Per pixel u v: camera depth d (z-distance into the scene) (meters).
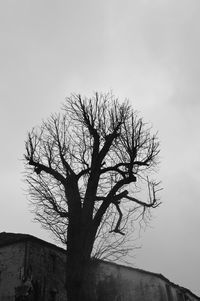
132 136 20.44
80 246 18.05
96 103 22.12
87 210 18.97
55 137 21.98
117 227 21.03
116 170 20.17
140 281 39.19
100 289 29.53
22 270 27.56
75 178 20.00
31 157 20.88
